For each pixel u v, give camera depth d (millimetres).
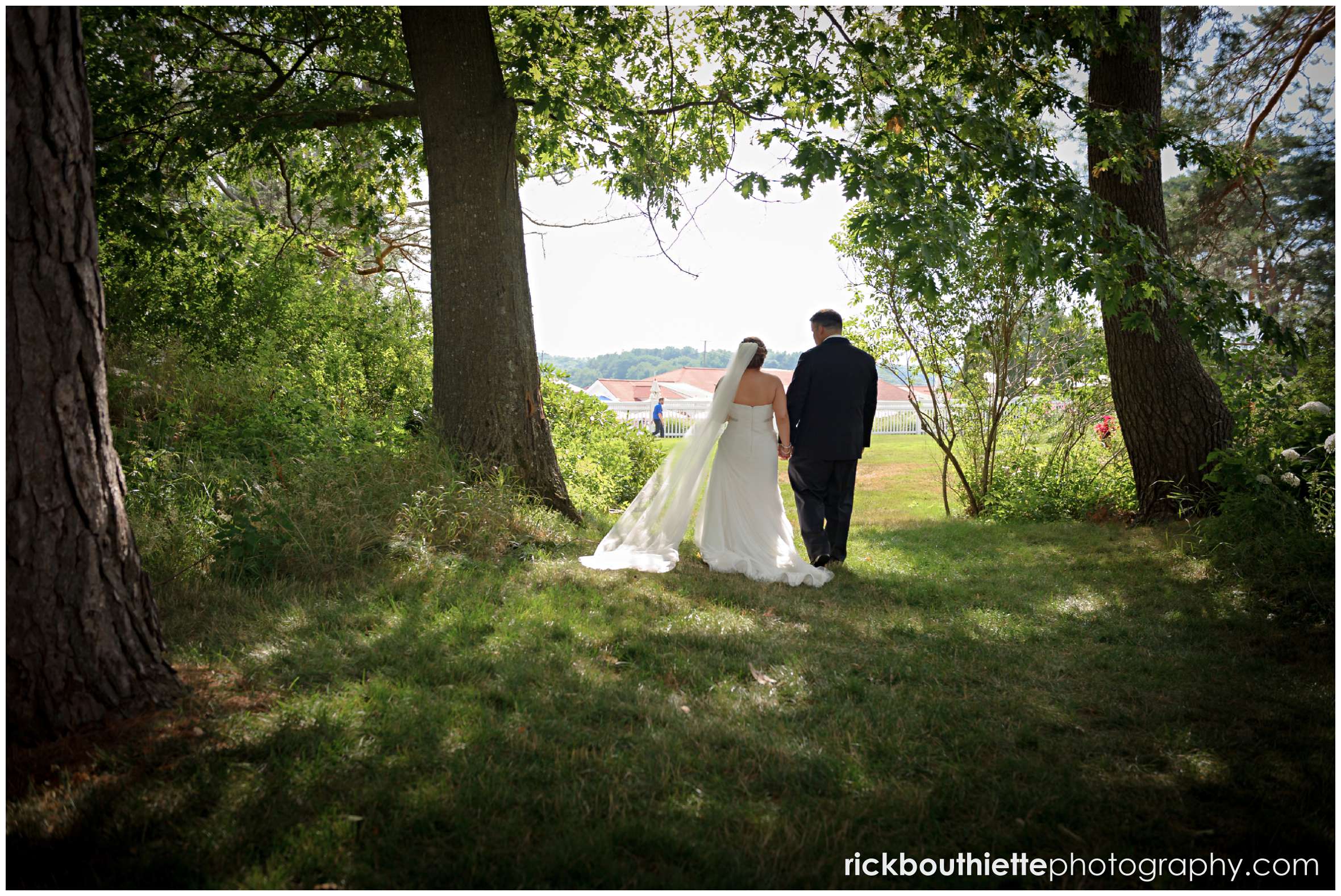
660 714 3000
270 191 14875
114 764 2457
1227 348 8141
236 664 3271
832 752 2771
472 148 6492
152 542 4258
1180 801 2533
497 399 6582
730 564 5766
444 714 2867
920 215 5840
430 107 6480
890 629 4398
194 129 7750
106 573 2756
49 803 2256
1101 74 8203
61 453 2625
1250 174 8641
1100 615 4762
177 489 4898
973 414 10688
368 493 5344
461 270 6520
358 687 3074
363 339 9258
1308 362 8172
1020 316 9727
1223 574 5469
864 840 2262
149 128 8156
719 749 2760
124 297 7727
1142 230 6578
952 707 3236
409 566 4734
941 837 2295
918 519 9969
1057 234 6160
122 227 7453
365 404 8227
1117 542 7105
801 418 6184
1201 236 13773
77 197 2600
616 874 2033
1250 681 3617
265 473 5438
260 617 3791
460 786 2398
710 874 2072
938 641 4180
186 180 8062
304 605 4043
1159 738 2998
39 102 2490
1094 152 8086
